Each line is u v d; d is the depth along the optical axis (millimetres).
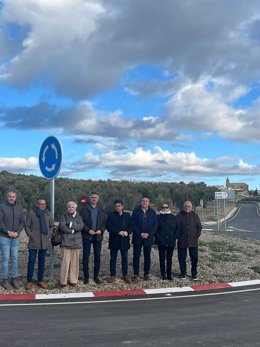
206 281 7141
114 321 4648
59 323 4539
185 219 7277
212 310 5223
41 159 6898
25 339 3951
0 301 5641
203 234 13508
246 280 7320
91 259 8320
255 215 56531
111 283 6781
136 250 7086
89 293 6156
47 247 6418
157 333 4180
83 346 3756
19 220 6383
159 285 6793
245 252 10188
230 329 4340
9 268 7438
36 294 6035
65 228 6453
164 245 7051
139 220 7051
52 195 6664
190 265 8195
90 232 6637
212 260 8742
